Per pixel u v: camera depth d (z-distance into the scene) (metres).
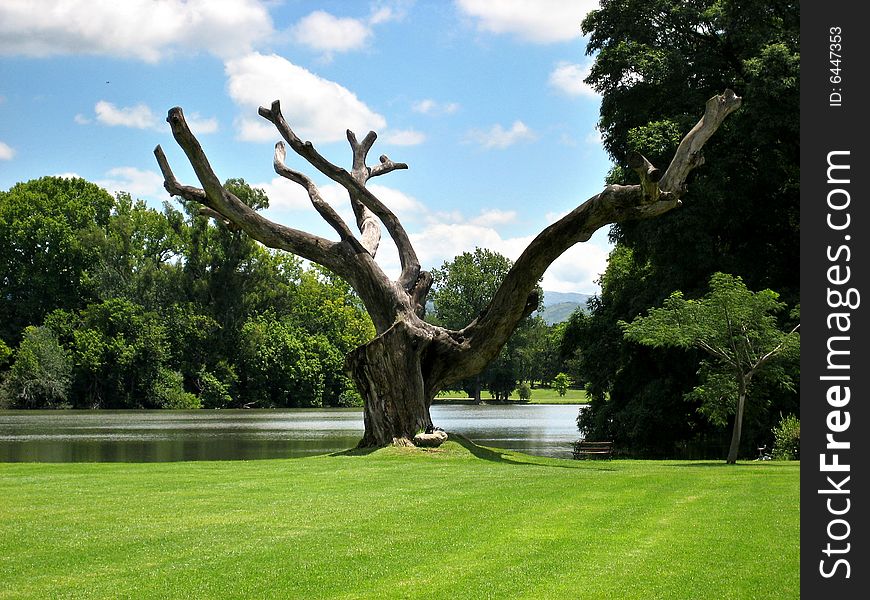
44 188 108.44
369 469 18.92
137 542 10.46
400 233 26.97
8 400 87.25
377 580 8.80
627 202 20.66
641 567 9.23
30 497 13.98
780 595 8.34
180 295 99.69
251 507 12.94
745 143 36.00
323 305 113.06
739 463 23.25
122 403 91.44
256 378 99.31
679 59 38.38
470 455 22.66
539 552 9.88
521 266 22.91
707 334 22.98
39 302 101.06
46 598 8.27
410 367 24.20
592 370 42.22
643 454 36.78
